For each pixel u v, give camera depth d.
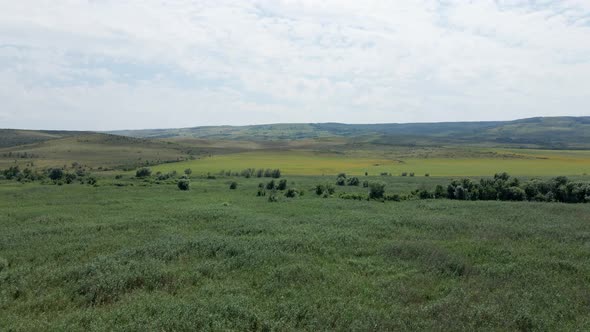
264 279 15.21
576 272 16.34
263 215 32.84
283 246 20.75
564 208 35.97
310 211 35.31
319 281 14.94
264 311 11.83
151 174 81.00
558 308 12.10
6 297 12.84
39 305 12.36
